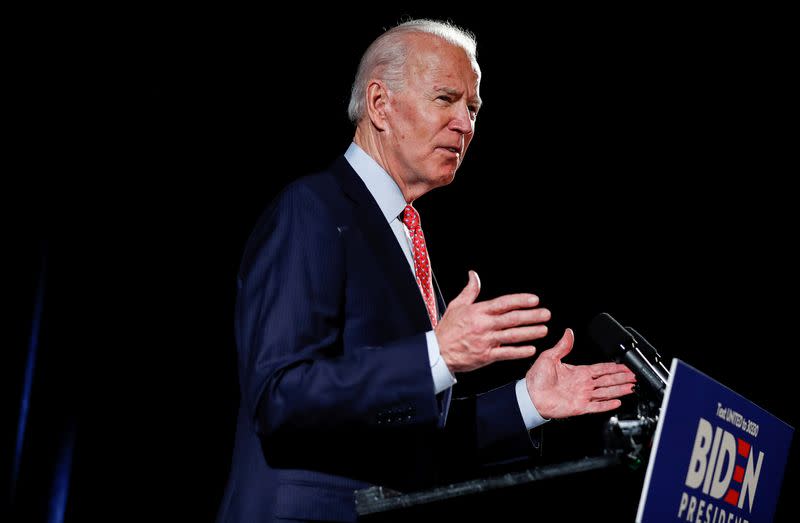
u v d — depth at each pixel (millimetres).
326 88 11219
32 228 10688
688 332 11609
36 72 10438
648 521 2531
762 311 11383
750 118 11367
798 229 11266
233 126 11281
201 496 11258
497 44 11406
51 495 10719
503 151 11859
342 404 3158
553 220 11891
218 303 11438
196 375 11391
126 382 11156
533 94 11680
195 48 10945
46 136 10617
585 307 11758
